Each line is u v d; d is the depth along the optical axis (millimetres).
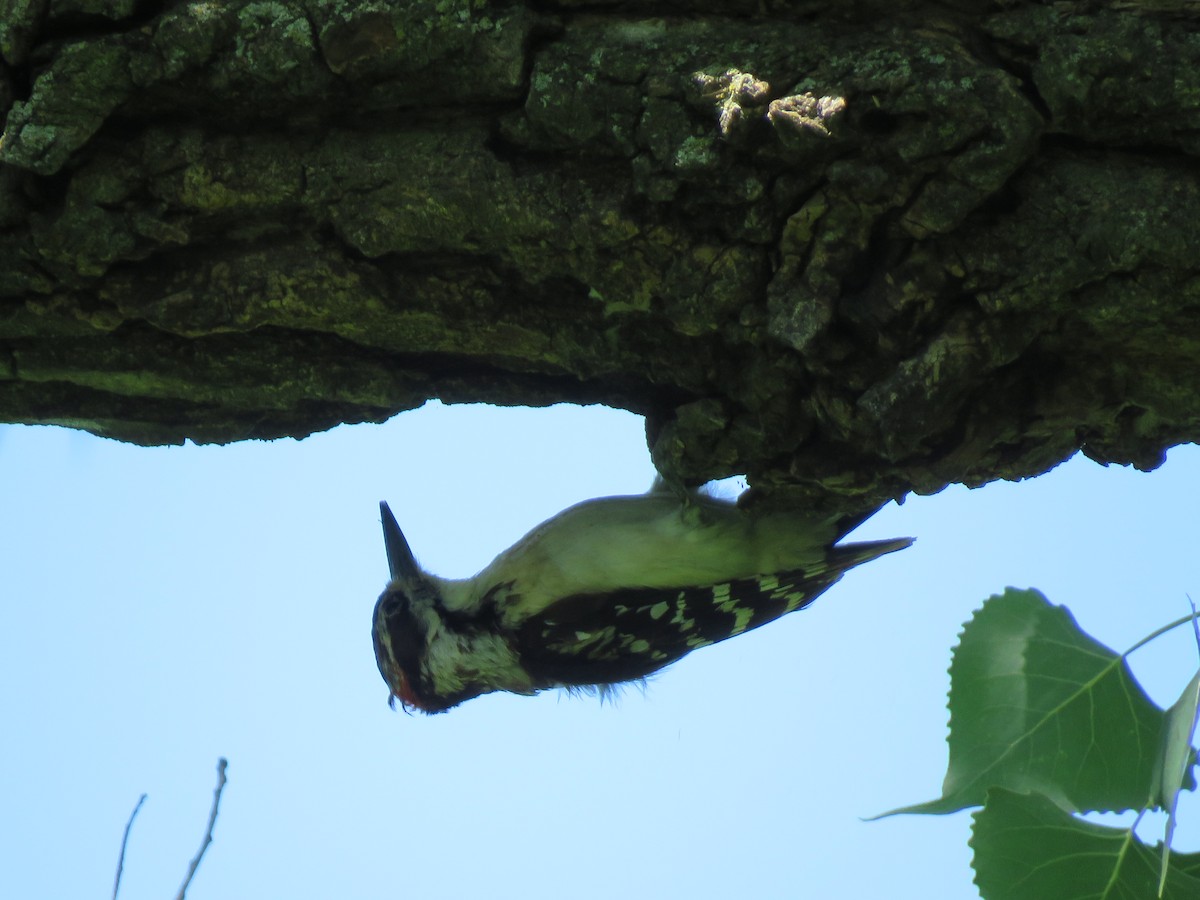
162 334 9234
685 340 8672
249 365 9391
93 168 8227
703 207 7797
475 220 8117
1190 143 7191
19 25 7848
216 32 7801
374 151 8133
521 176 8023
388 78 7934
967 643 7543
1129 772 7215
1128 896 6875
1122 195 7273
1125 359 7992
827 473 8898
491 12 7715
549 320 8805
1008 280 7492
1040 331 7816
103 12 7863
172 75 7957
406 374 9562
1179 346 7738
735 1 7625
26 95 8094
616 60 7648
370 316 8812
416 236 8266
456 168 8055
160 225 8352
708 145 7500
